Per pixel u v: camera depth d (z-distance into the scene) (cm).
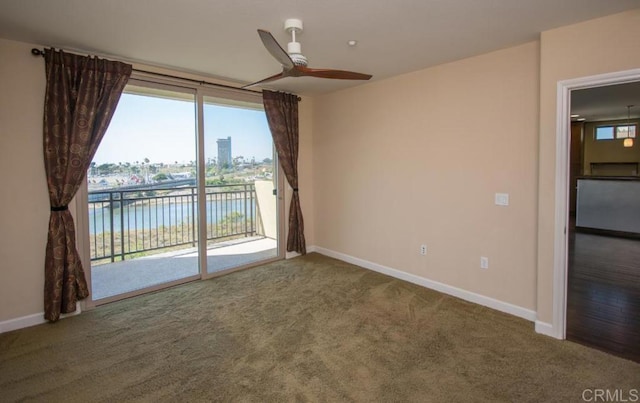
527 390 204
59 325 293
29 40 276
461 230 342
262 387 209
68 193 301
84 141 304
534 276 293
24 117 284
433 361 235
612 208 611
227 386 210
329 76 251
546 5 216
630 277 392
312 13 227
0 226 279
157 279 392
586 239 583
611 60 230
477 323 290
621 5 215
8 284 284
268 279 405
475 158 326
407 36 269
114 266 432
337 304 332
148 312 318
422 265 380
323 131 494
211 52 306
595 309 312
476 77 319
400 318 301
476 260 332
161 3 213
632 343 254
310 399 198
